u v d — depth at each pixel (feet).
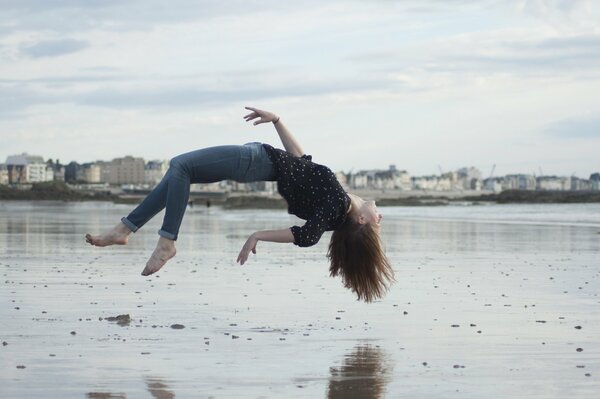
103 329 32.48
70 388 22.81
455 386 23.54
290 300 41.60
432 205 432.25
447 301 41.39
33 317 35.29
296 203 23.58
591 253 74.08
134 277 51.47
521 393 22.74
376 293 25.31
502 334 32.04
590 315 36.91
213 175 22.95
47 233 104.22
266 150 23.25
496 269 58.44
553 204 481.05
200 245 84.58
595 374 25.02
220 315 36.50
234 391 22.80
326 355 27.81
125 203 492.54
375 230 24.85
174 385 23.38
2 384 23.16
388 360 27.07
